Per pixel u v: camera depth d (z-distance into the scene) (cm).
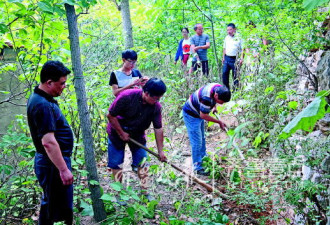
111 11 590
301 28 381
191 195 338
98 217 303
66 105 383
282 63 459
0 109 488
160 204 344
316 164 241
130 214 270
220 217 260
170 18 986
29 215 327
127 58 376
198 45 714
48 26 312
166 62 723
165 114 596
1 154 343
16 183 344
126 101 312
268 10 477
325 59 288
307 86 370
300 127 144
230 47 688
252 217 307
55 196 253
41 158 247
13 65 373
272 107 419
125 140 328
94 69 492
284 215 289
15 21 320
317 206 246
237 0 542
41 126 227
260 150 424
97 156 470
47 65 230
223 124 378
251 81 498
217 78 739
